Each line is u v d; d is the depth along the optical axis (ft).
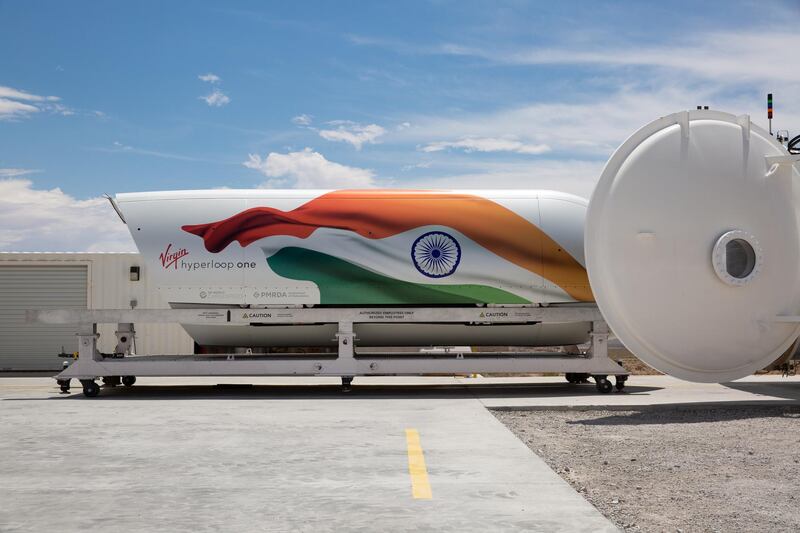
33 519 16.72
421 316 43.39
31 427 30.45
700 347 35.78
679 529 16.16
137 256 66.80
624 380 44.68
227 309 43.70
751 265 35.19
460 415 33.53
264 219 43.80
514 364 42.83
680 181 35.17
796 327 36.22
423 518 16.52
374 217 43.62
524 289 43.45
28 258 66.33
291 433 28.50
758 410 35.86
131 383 48.60
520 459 23.07
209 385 50.83
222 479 20.54
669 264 34.99
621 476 21.45
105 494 18.94
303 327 44.93
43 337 66.95
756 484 20.39
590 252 35.91
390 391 45.83
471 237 43.47
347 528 15.80
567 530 15.55
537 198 44.75
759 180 35.55
